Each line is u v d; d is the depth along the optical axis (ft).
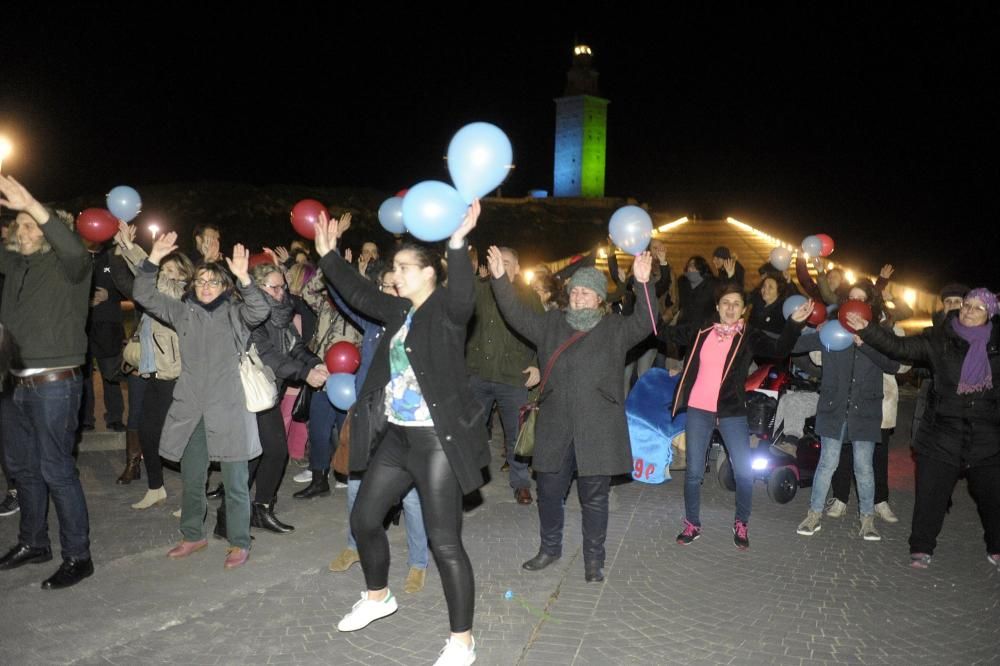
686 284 33.58
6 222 20.94
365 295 13.42
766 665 13.35
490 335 21.43
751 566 17.70
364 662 13.07
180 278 17.57
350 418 13.43
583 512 16.63
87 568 15.81
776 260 26.99
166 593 15.35
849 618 15.21
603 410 16.14
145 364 19.70
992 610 15.74
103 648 13.29
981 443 17.47
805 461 23.27
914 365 19.81
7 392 15.60
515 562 17.46
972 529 20.74
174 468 21.52
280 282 18.56
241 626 14.17
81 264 14.96
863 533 19.84
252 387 16.48
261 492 18.71
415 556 15.78
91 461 24.56
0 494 20.89
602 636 14.24
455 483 12.51
